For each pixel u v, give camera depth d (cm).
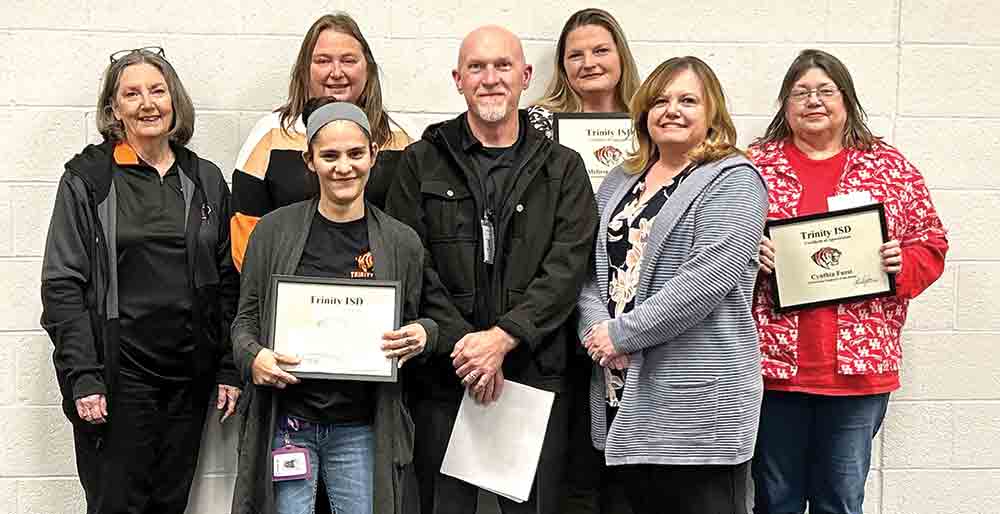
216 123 341
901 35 357
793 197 300
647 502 276
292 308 259
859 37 357
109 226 294
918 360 360
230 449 344
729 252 257
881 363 295
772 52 356
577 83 333
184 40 338
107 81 304
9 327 337
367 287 261
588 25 330
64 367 287
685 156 275
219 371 316
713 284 256
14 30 332
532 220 278
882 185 298
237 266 306
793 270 294
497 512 350
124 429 296
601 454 304
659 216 266
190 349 304
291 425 263
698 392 261
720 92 274
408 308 269
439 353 273
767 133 319
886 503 359
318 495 299
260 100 342
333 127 258
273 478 259
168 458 308
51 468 341
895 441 360
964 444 359
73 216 292
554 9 350
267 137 310
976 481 359
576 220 279
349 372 259
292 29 342
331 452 267
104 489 297
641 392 267
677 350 264
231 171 343
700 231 262
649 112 276
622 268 276
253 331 266
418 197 281
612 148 314
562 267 274
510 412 278
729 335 263
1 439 338
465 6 347
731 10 354
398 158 308
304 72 311
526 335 268
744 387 264
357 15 344
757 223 262
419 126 349
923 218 302
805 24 356
